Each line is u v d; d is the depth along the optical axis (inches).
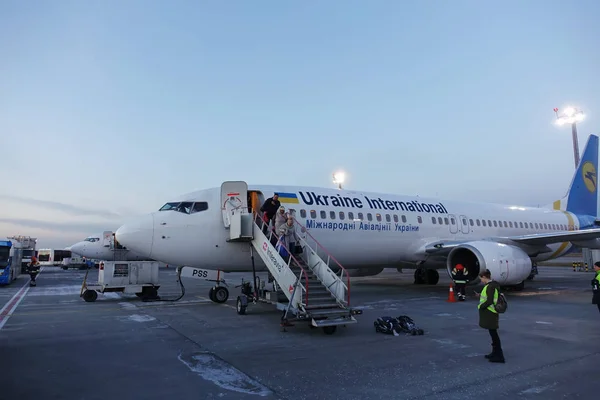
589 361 252.2
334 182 1243.8
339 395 193.8
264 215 466.6
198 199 508.4
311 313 339.0
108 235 1405.0
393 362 251.0
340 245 571.5
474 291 656.4
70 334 332.2
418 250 663.8
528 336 325.4
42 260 2546.8
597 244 884.0
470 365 244.1
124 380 214.1
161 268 1995.6
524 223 848.3
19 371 229.8
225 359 256.8
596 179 1075.9
